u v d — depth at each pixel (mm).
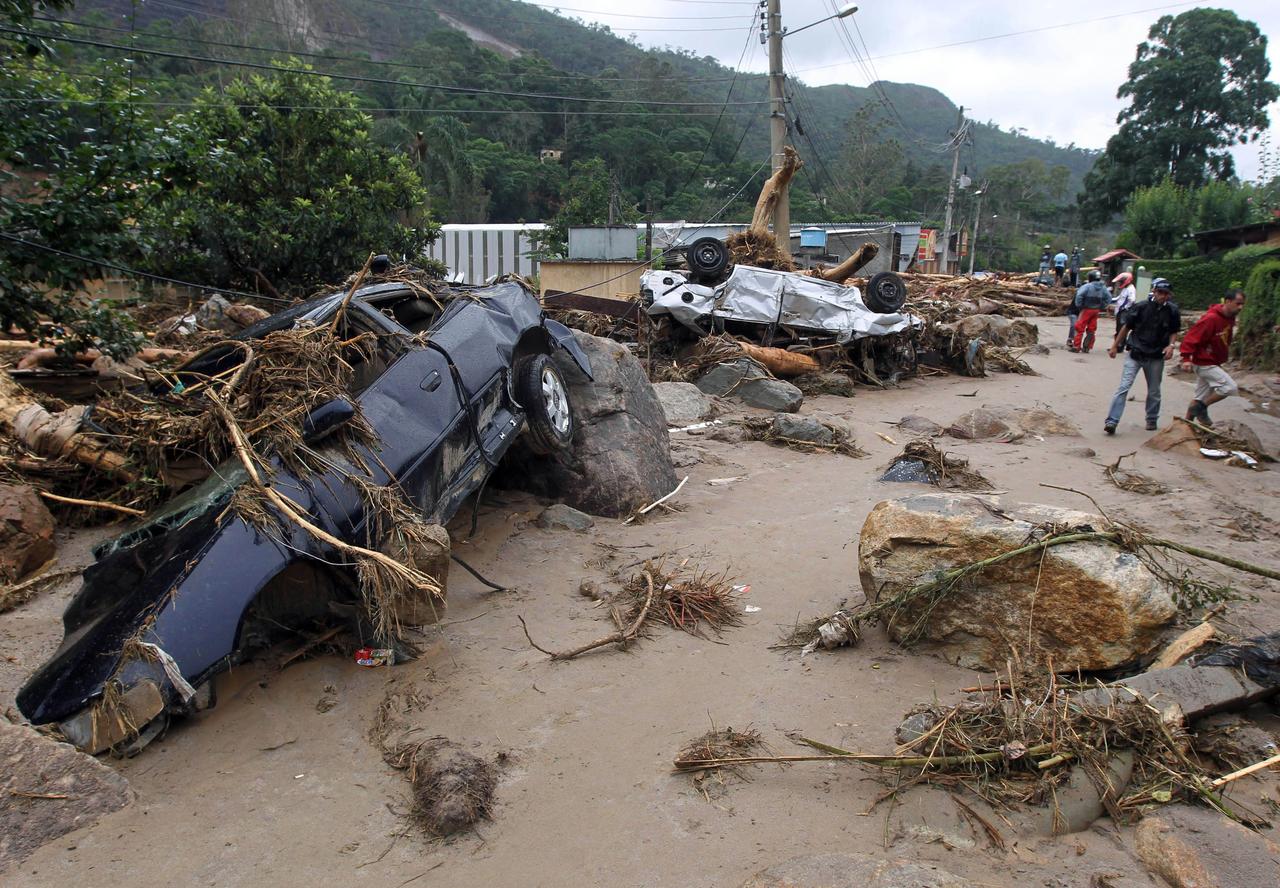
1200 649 4156
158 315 15797
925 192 77625
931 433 10898
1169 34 59438
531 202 57094
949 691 4270
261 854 3232
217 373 5469
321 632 4758
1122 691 3748
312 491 4473
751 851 3191
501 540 6410
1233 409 12547
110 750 3779
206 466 4980
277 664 4531
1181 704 3719
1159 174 57625
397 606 4574
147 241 9586
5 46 8930
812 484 8312
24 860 3195
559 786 3613
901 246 41156
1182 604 4871
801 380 14086
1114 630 4121
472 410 5715
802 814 3396
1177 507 7422
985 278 37188
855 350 14922
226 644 3979
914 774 3586
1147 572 4242
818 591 5621
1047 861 3094
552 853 3221
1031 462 9156
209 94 17219
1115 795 3371
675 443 9891
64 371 9234
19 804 3363
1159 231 43844
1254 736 3666
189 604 3945
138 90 9461
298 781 3672
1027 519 4578
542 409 6523
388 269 6727
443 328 5922
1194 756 3564
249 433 4621
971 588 4504
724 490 8094
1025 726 3611
